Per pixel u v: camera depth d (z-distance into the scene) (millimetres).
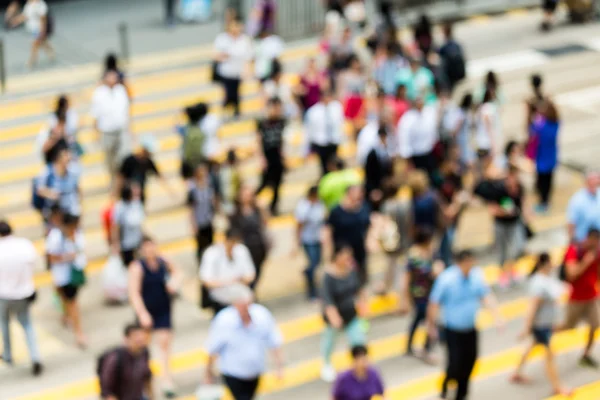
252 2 67312
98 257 42000
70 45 65688
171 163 50375
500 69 63000
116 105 44531
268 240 35719
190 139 42219
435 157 45094
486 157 45438
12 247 33125
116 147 45031
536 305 32781
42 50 64562
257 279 35969
